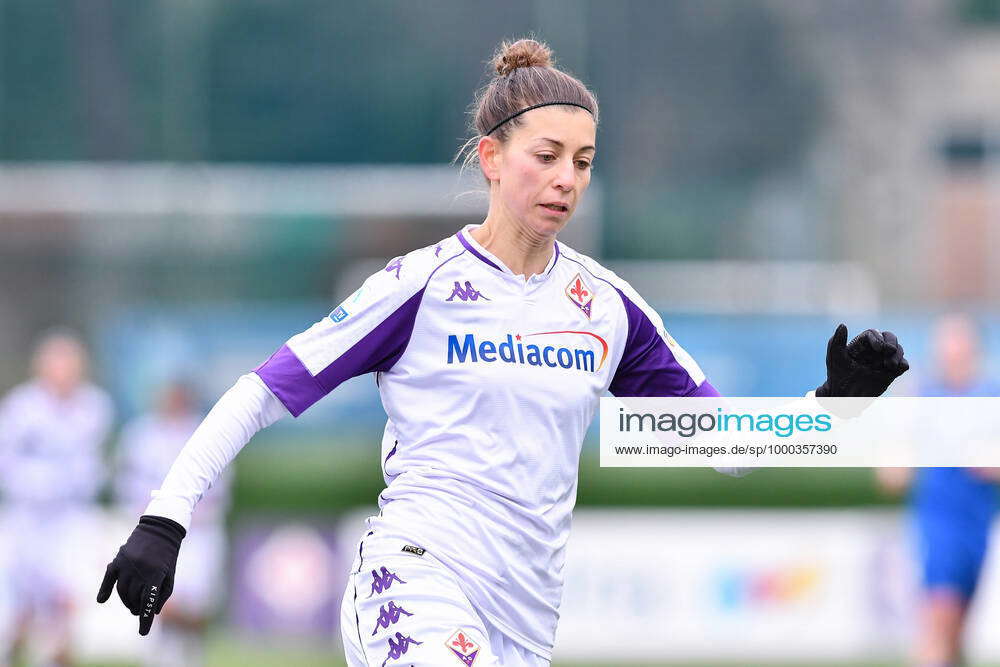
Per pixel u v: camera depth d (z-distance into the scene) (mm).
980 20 82750
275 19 79688
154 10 79062
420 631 11758
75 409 37750
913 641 34281
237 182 77438
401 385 12305
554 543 12320
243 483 42625
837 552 35125
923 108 82250
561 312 12352
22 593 37125
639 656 34781
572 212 12250
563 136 12023
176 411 38031
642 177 80625
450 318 12148
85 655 37062
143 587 11672
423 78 79938
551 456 12188
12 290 72500
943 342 28875
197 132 78875
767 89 81500
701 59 81438
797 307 75188
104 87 78562
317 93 79688
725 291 78625
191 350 66625
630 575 35000
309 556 36969
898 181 81188
